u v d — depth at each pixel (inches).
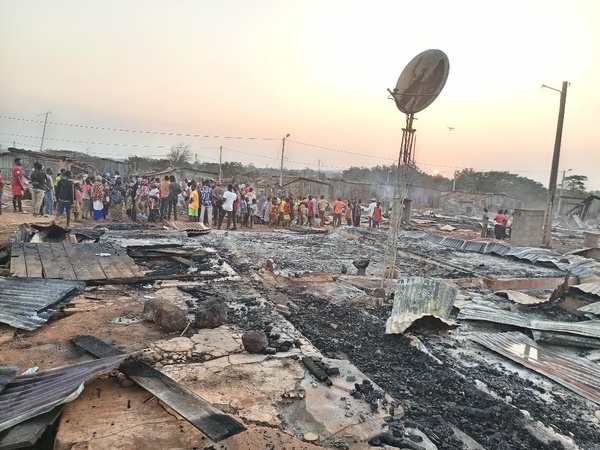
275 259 470.0
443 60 310.7
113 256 364.2
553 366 211.6
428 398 173.8
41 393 129.6
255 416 141.2
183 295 286.2
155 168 2293.3
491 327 275.4
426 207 2229.3
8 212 637.9
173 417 134.0
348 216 908.6
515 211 679.1
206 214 701.9
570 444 147.3
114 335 205.2
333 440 132.3
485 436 148.9
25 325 201.8
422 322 260.1
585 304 340.8
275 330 229.5
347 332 248.1
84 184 678.5
